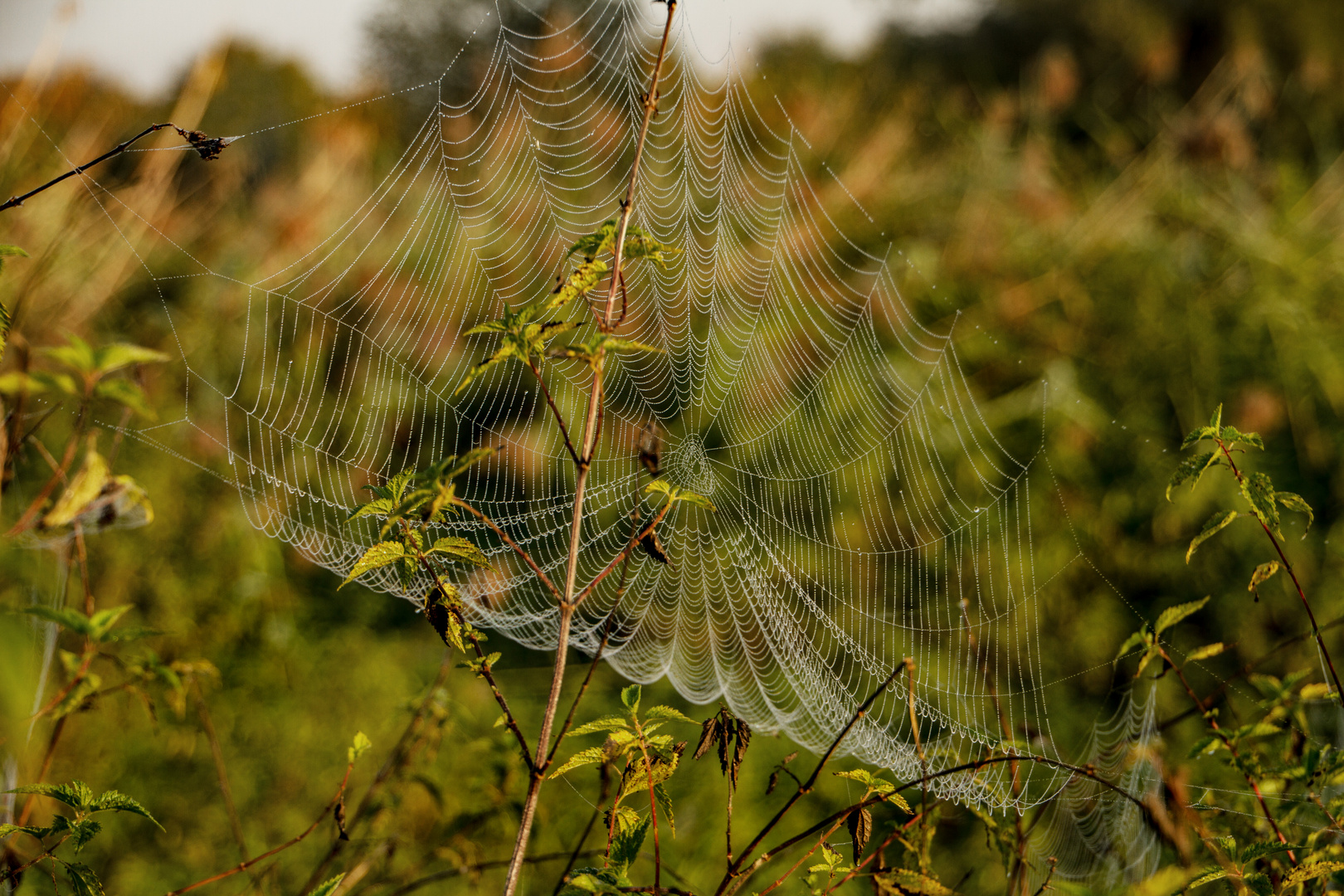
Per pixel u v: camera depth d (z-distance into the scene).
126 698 3.46
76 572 3.89
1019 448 5.14
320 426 4.90
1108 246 6.20
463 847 2.78
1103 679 4.22
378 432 4.79
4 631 1.65
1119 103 8.66
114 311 5.05
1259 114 7.55
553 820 3.31
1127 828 3.00
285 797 3.51
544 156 6.16
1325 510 4.62
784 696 4.06
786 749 3.79
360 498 4.55
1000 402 5.34
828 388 5.32
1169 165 6.88
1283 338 5.31
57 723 2.59
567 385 4.86
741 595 4.57
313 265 5.89
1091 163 7.87
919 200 7.20
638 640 4.50
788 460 5.01
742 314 5.62
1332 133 7.44
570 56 6.80
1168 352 5.53
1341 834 2.15
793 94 8.42
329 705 3.98
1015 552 4.64
